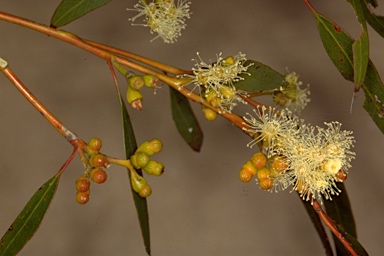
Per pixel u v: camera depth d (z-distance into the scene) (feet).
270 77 1.97
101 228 3.09
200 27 3.18
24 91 1.91
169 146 3.11
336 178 1.94
